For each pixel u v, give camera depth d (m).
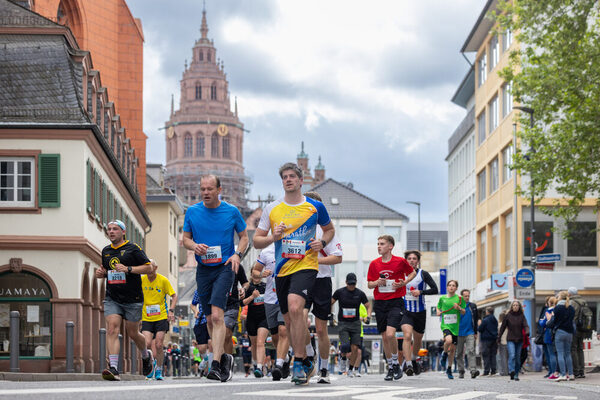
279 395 9.50
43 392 9.16
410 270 16.62
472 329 24.09
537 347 36.28
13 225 34.22
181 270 150.00
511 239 52.84
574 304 25.39
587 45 30.08
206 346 20.36
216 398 8.90
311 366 12.10
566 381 23.39
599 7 31.27
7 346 33.97
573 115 30.27
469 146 70.06
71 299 34.09
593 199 49.22
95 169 37.25
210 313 13.40
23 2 43.25
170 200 83.25
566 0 30.34
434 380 16.88
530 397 10.99
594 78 29.83
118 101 58.44
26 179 34.50
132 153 54.69
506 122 54.09
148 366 17.47
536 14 30.78
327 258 12.81
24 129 34.47
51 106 35.44
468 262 70.38
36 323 34.09
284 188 11.62
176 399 8.63
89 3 54.22
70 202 34.53
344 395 9.76
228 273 12.90
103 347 26.89
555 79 30.19
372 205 112.31
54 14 49.78
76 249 34.31
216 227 12.88
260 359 20.33
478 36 60.84
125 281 15.65
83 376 21.67
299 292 11.50
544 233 49.69
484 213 61.50
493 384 15.33
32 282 34.25
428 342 69.31
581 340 25.48
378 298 16.77
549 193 49.44
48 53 36.59
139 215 56.78
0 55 36.34
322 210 11.70
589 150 30.05
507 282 44.88
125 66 58.41
